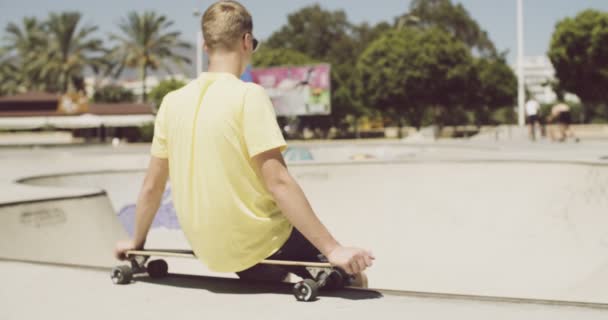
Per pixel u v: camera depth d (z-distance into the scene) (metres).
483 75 42.12
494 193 6.97
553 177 6.72
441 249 5.93
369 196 7.61
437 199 7.18
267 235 2.09
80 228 5.61
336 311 1.88
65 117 47.84
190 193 2.11
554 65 32.25
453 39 40.19
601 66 30.42
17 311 2.05
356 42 54.97
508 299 1.96
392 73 38.53
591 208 5.70
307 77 38.84
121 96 60.09
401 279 5.11
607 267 4.46
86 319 1.92
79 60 54.50
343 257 1.93
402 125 49.22
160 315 1.93
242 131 2.01
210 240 2.10
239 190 2.04
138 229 2.38
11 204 5.00
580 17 30.78
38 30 57.62
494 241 5.87
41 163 16.69
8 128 47.72
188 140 2.10
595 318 1.73
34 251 4.92
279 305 1.98
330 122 43.84
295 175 8.34
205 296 2.13
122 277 2.34
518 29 24.83
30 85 56.47
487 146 15.02
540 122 22.80
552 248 5.33
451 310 1.86
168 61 52.88
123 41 52.38
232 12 2.16
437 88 38.59
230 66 2.16
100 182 8.74
